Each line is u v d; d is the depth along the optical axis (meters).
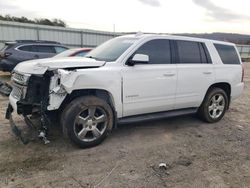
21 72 4.08
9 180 3.13
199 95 5.30
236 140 4.73
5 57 10.82
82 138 3.99
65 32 23.69
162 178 3.29
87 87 3.88
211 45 5.57
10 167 3.42
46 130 4.07
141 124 5.38
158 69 4.61
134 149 4.14
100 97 4.29
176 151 4.13
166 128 5.21
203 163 3.75
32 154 3.81
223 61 5.70
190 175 3.39
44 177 3.22
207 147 4.34
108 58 4.49
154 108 4.76
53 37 23.02
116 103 4.24
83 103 3.90
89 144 4.07
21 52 10.93
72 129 3.87
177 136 4.80
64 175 3.29
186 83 5.02
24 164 3.52
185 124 5.52
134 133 4.85
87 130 4.02
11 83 4.55
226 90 5.92
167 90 4.79
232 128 5.41
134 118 4.58
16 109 3.97
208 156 3.99
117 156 3.87
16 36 20.81
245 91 10.44
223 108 5.76
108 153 3.95
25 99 3.96
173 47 4.93
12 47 10.92
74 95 4.10
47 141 4.02
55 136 4.49
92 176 3.29
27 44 11.16
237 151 4.23
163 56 4.79
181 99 5.05
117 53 4.50
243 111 6.94
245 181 3.31
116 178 3.26
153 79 4.55
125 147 4.20
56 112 4.15
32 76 3.90
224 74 5.62
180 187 3.11
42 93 3.86
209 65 5.40
